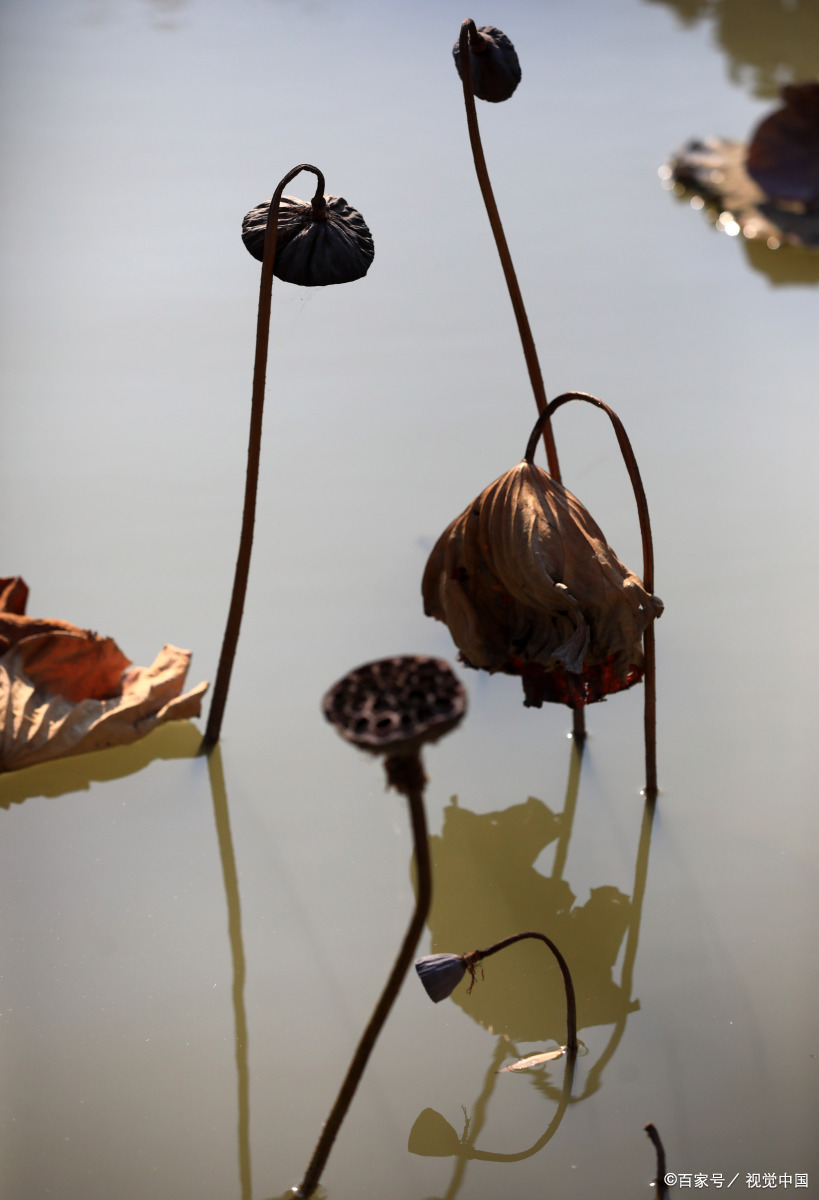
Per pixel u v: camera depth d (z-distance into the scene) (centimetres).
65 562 288
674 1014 240
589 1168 229
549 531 240
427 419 312
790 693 270
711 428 309
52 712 263
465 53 245
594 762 263
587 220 399
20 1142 231
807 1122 232
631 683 248
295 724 269
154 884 252
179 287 359
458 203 405
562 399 243
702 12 579
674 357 325
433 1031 239
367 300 353
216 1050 238
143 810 260
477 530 244
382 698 204
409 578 286
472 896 251
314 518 295
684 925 247
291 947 247
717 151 437
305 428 312
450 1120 233
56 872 253
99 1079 236
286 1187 229
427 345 329
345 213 248
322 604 282
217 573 287
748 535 290
